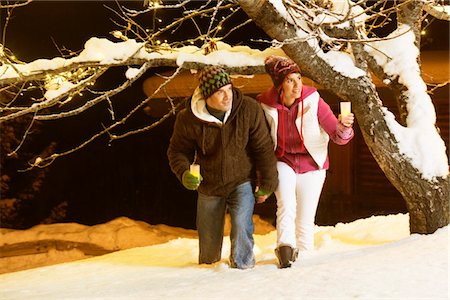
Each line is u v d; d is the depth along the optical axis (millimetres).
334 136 7645
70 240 14812
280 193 7680
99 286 7754
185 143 7773
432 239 7555
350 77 7977
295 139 7711
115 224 15539
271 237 10430
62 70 7703
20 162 21172
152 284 7484
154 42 8062
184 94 15273
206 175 7781
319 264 7277
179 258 9312
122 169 22828
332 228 10203
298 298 5980
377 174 18141
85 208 22406
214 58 8016
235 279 7023
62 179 22234
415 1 8250
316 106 7645
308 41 7789
